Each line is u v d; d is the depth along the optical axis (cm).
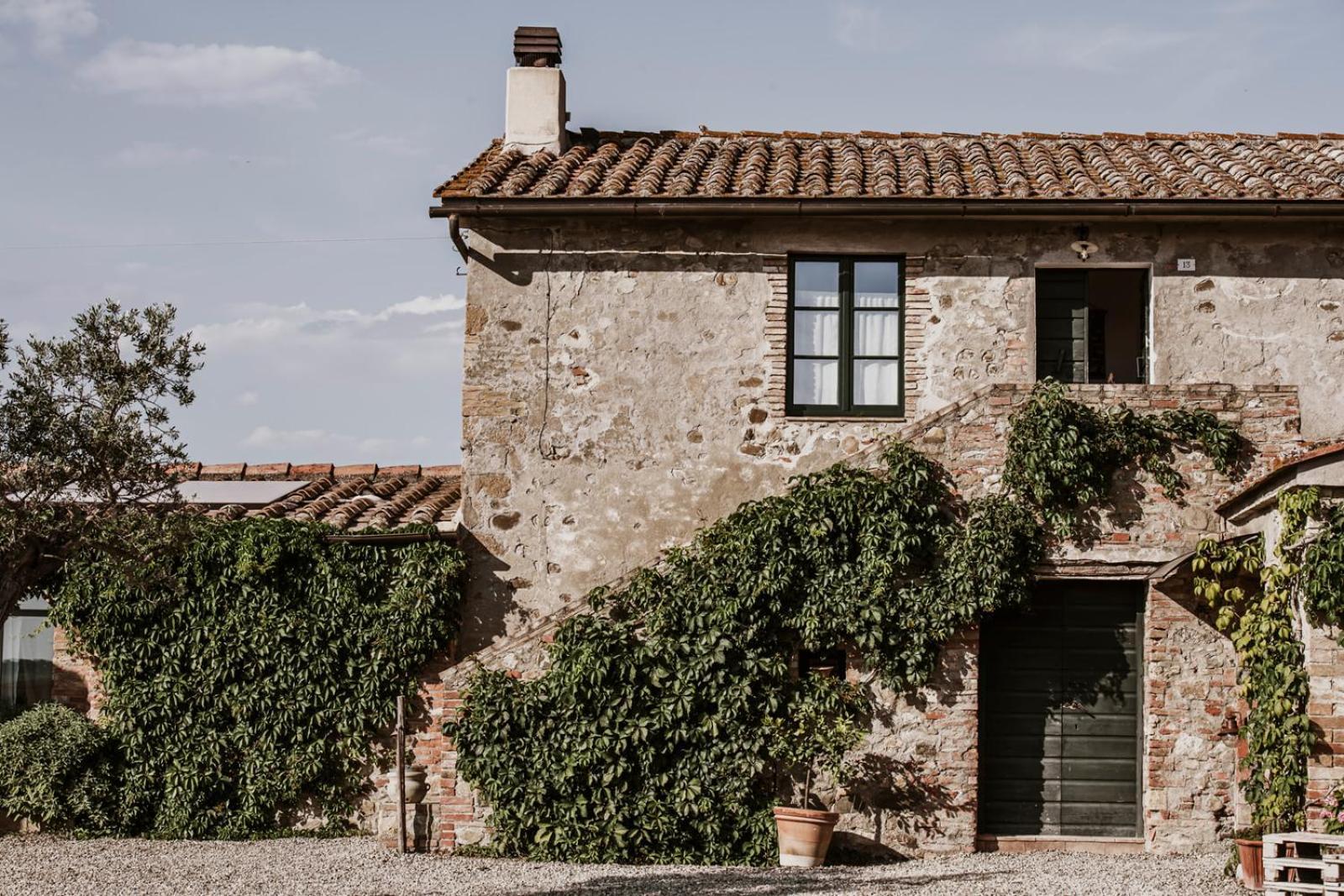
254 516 1526
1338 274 1467
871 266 1516
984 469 1381
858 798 1363
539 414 1498
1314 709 1170
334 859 1339
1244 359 1460
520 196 1468
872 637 1357
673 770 1357
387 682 1462
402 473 1822
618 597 1388
